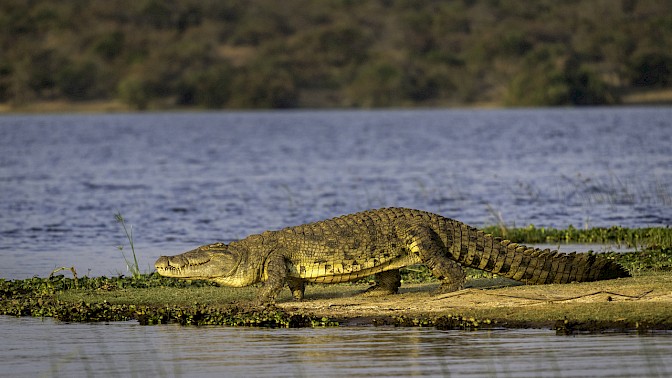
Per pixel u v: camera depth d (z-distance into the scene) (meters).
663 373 23.34
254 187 78.31
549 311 28.66
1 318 30.77
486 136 148.75
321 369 24.38
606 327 27.28
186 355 25.95
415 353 25.59
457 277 31.00
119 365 25.19
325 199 68.88
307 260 31.17
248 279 31.42
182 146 137.38
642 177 79.50
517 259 31.38
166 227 55.09
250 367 24.69
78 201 68.69
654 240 42.84
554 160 101.50
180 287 34.97
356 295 32.47
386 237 31.20
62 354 26.28
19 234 52.31
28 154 121.69
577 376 23.28
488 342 26.38
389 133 162.25
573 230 47.53
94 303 32.03
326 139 149.50
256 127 187.62
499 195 69.12
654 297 29.19
